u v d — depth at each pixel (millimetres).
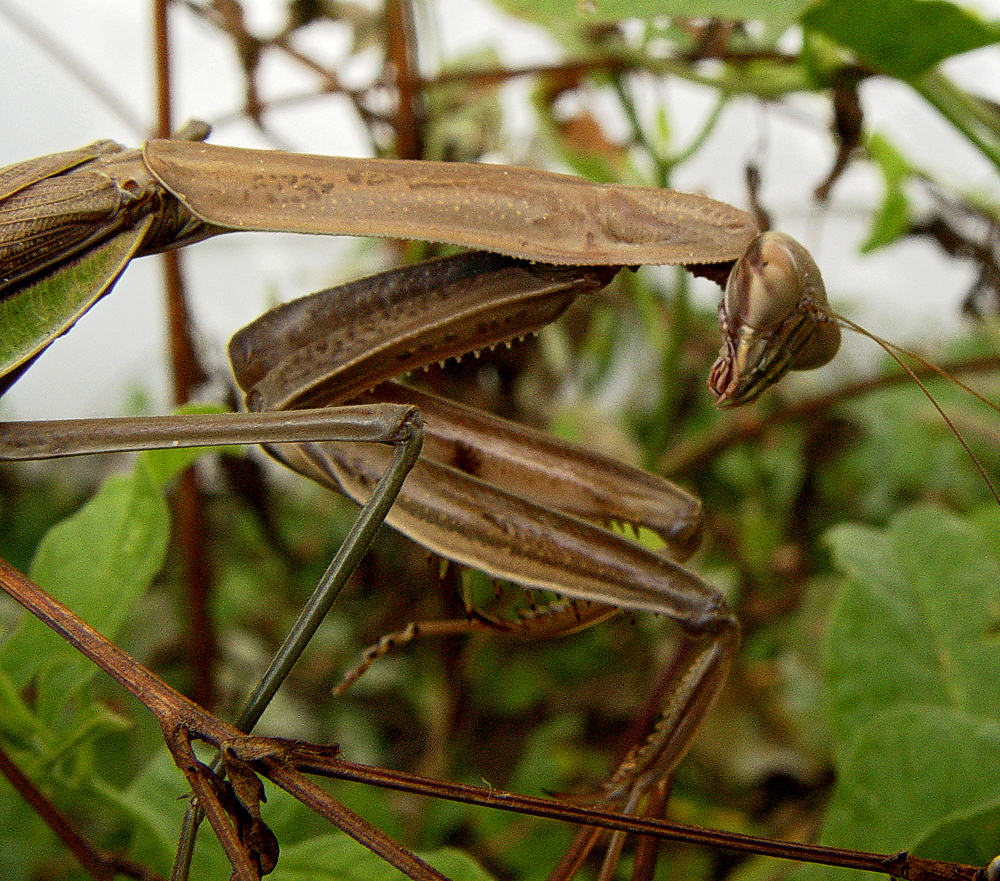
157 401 213
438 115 161
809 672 169
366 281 106
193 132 107
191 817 94
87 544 116
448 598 105
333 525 203
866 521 194
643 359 201
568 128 165
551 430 181
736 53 136
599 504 108
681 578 103
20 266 101
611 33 140
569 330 186
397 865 91
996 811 104
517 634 106
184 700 94
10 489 202
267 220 102
